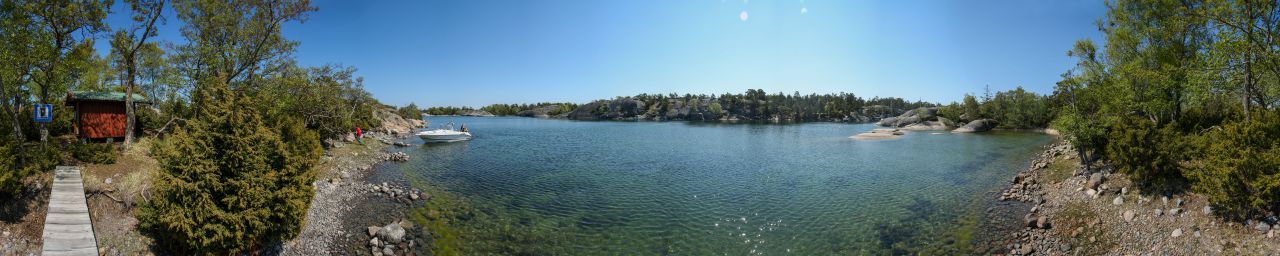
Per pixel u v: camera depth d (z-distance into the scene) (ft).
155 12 77.25
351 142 142.92
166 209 38.81
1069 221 55.11
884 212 66.95
